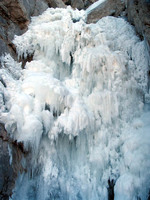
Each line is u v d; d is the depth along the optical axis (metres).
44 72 5.13
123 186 3.67
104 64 4.87
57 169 4.21
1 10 5.25
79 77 5.29
